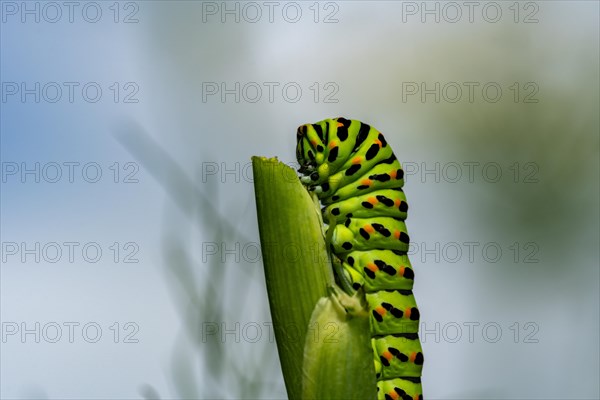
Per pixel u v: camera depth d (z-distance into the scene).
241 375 0.39
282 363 0.35
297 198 0.35
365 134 0.37
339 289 0.35
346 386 0.35
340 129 0.37
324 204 0.37
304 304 0.35
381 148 0.37
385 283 0.37
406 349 0.37
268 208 0.35
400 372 0.37
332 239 0.37
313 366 0.35
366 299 0.35
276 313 0.35
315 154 0.37
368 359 0.35
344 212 0.37
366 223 0.37
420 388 0.37
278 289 0.35
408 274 0.37
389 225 0.37
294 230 0.35
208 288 0.40
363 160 0.37
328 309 0.35
